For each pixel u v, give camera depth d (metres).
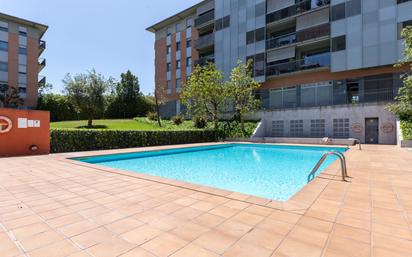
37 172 7.52
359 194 4.98
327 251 2.71
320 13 24.08
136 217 3.77
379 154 12.08
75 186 5.73
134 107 43.97
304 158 13.93
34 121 12.64
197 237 3.09
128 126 27.20
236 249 2.78
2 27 32.56
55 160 10.26
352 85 22.27
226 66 29.81
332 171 7.52
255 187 7.43
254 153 16.28
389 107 13.86
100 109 26.72
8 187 5.67
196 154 15.84
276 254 2.66
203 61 32.28
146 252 2.72
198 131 22.52
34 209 4.16
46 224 3.51
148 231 3.27
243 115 25.06
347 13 21.94
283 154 15.69
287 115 23.38
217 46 30.77
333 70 22.53
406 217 3.72
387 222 3.52
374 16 20.72
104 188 5.54
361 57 21.16
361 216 3.77
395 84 20.12
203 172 9.98
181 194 5.02
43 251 2.75
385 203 4.40
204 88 24.14
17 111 12.17
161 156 14.84
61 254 2.68
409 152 12.86
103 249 2.79
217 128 25.23
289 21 26.14
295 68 24.73
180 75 36.97
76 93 25.58
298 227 3.37
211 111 25.78
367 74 21.44
